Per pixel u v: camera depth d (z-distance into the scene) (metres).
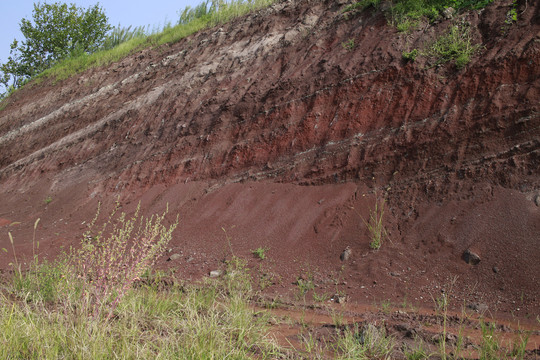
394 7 8.60
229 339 3.33
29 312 3.30
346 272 5.59
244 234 7.18
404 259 5.42
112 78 16.55
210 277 6.10
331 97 8.16
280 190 7.68
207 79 11.70
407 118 6.96
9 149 17.52
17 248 8.60
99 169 11.96
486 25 7.06
